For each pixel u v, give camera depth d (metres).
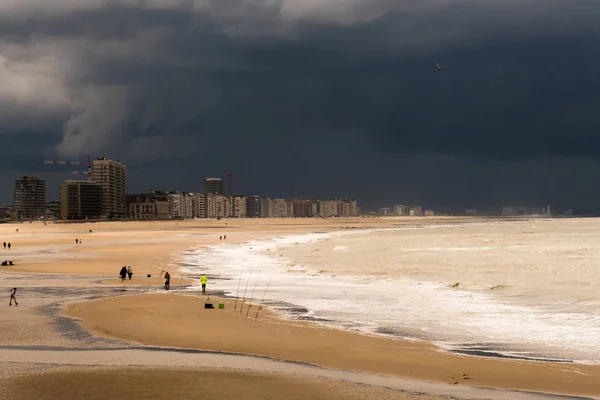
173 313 39.03
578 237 139.50
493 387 22.02
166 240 155.62
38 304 43.09
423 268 68.50
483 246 108.12
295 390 21.09
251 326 34.75
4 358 26.14
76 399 19.72
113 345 29.28
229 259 89.25
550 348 29.05
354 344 29.81
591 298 43.62
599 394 21.19
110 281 59.88
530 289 48.97
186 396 20.16
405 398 20.31
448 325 35.19
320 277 62.62
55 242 149.50
